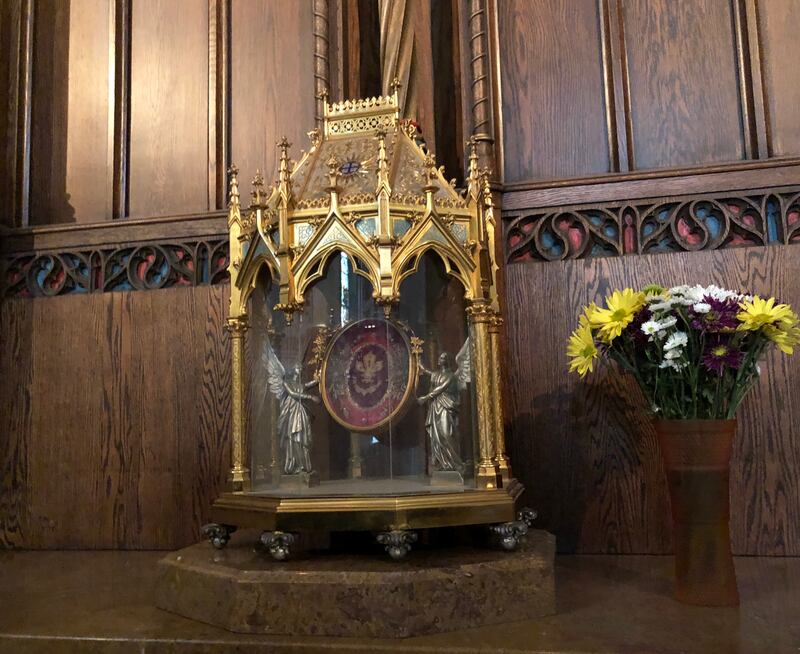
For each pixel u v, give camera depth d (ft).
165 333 6.52
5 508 6.50
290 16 6.96
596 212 6.07
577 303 5.96
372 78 6.81
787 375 5.59
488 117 6.21
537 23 6.54
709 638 3.60
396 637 3.66
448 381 4.49
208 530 4.53
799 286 5.65
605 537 5.73
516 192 6.16
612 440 5.79
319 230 4.37
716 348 4.10
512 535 4.25
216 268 6.54
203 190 6.86
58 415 6.57
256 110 6.88
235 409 4.89
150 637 3.74
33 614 4.22
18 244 6.87
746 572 5.00
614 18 6.38
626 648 3.46
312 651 3.57
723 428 4.20
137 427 6.44
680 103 6.22
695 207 5.91
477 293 4.55
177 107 7.02
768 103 6.05
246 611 3.77
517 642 3.57
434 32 6.55
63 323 6.69
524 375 5.97
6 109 7.02
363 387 4.44
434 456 4.42
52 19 7.25
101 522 6.38
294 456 4.43
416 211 4.43
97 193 7.02
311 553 4.34
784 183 5.77
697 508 4.23
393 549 3.97
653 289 4.48
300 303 4.38
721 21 6.24
